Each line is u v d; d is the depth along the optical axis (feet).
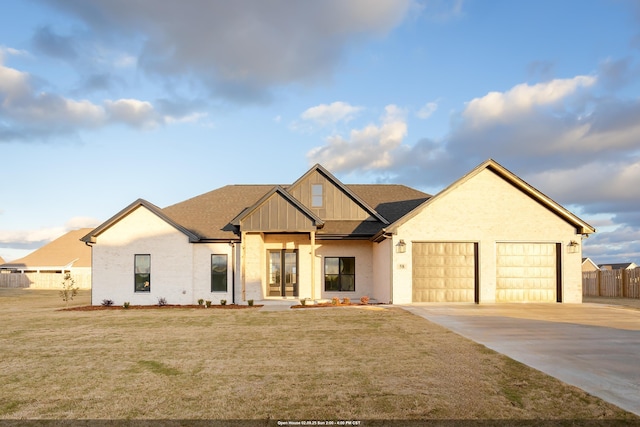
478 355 32.01
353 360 30.89
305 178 82.74
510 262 67.92
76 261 164.76
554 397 22.62
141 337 40.73
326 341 37.93
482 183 68.54
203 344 37.09
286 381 25.88
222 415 20.62
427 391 23.75
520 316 52.70
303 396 23.16
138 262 74.84
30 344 37.70
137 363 30.55
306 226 72.02
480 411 20.76
